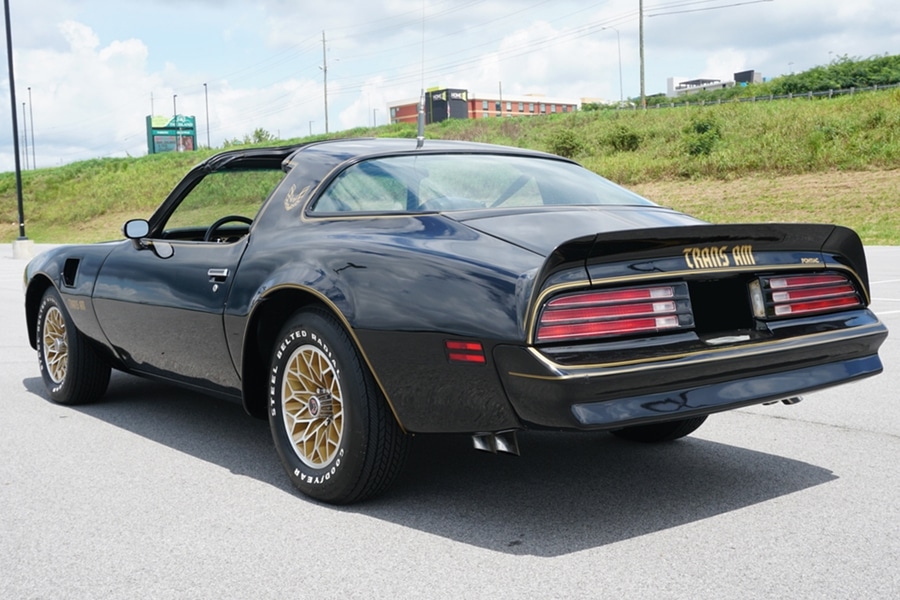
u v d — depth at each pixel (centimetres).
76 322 438
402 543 254
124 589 224
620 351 240
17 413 442
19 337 742
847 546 246
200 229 433
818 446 361
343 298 275
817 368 282
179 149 11019
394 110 14262
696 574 227
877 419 405
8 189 5081
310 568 236
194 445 376
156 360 391
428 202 298
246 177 376
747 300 274
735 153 3161
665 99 7044
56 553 251
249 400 337
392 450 278
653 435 367
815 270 288
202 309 342
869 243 1800
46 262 464
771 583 220
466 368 247
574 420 231
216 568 237
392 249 274
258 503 295
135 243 400
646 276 248
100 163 5753
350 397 276
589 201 318
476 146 355
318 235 305
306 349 295
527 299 235
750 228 260
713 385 256
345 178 320
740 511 279
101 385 454
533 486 309
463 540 256
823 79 5497
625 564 235
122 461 351
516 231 272
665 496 296
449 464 339
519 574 229
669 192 2942
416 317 257
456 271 255
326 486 288
